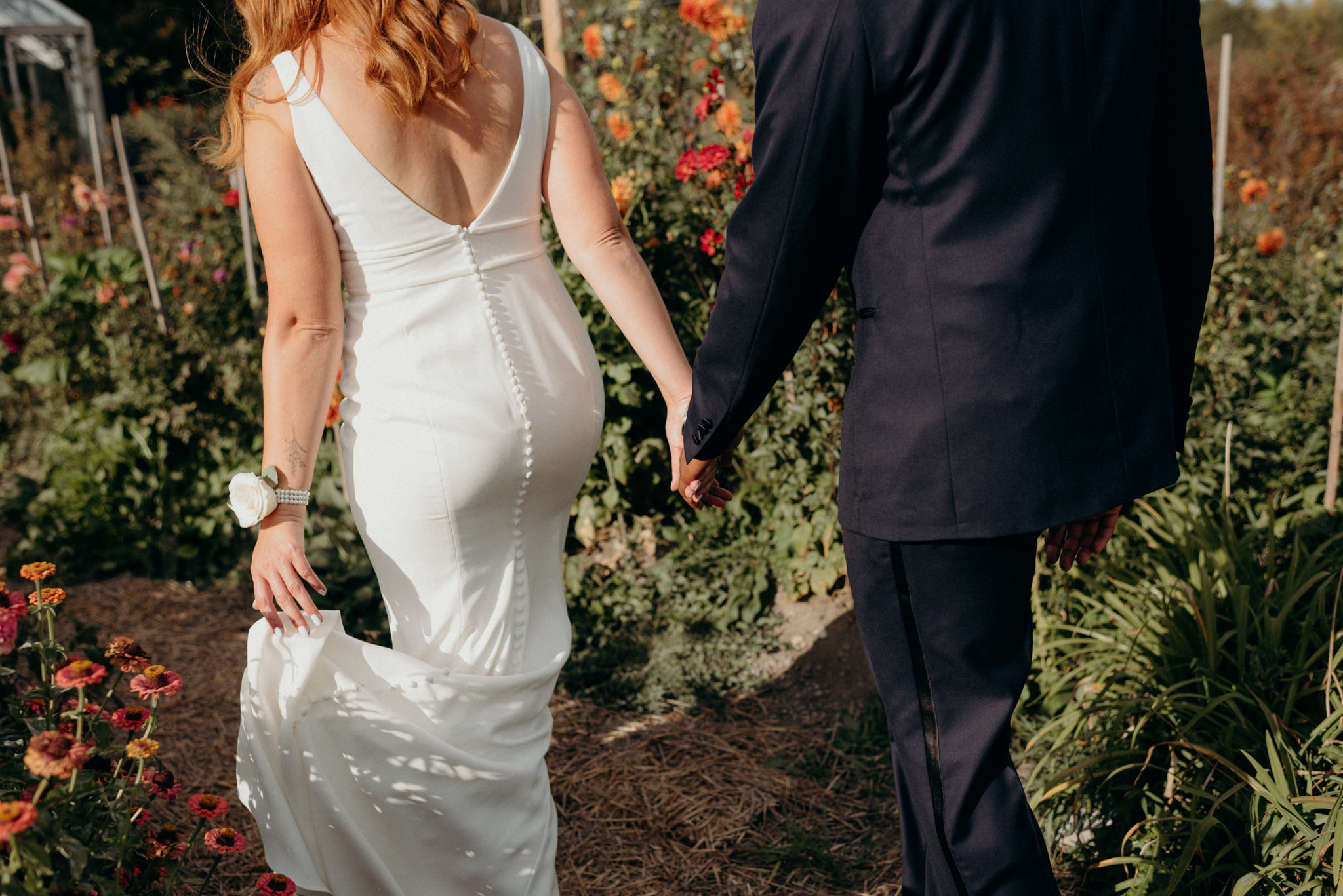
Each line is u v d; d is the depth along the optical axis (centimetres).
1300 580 234
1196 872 198
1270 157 748
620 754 279
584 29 396
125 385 419
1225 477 268
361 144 155
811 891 226
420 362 163
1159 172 157
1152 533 285
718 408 157
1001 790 157
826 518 330
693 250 357
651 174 366
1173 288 164
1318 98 864
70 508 407
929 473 143
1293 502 312
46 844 121
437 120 159
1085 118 134
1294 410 332
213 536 408
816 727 290
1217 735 216
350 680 165
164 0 1537
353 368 168
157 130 847
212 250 493
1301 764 200
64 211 696
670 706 302
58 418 454
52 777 132
